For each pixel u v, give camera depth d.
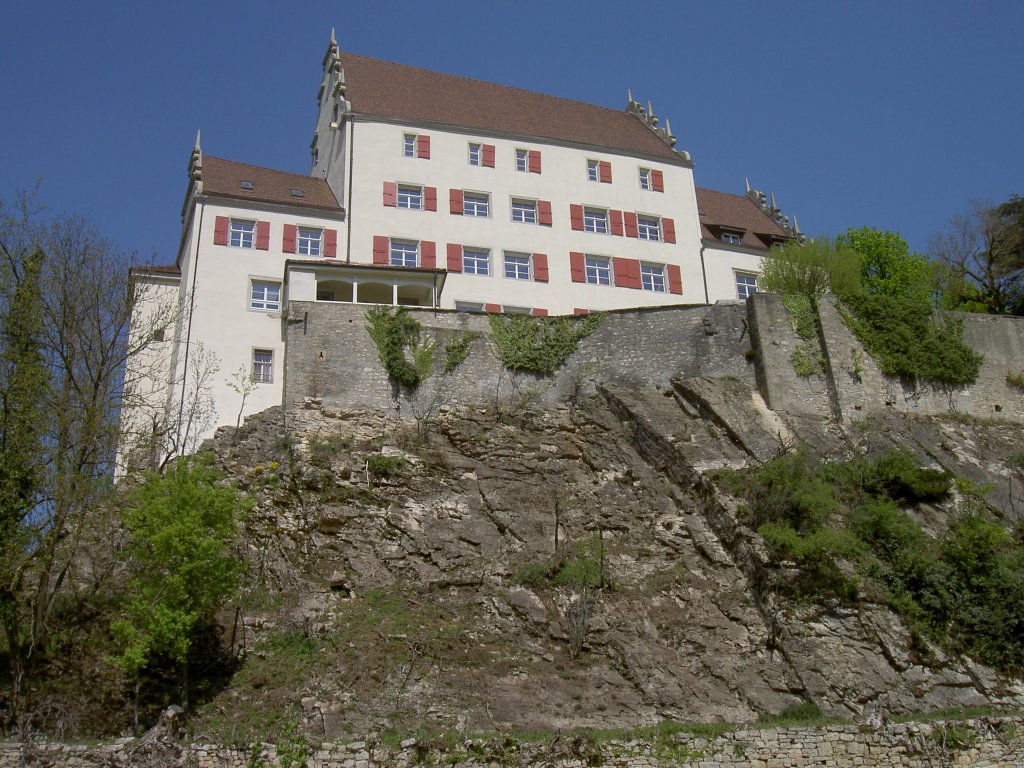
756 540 27.45
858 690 23.73
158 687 22.73
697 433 32.88
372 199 42.38
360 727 21.12
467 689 22.91
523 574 27.08
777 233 52.03
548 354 36.97
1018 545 28.88
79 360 26.86
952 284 44.81
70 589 25.20
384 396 35.03
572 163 46.62
